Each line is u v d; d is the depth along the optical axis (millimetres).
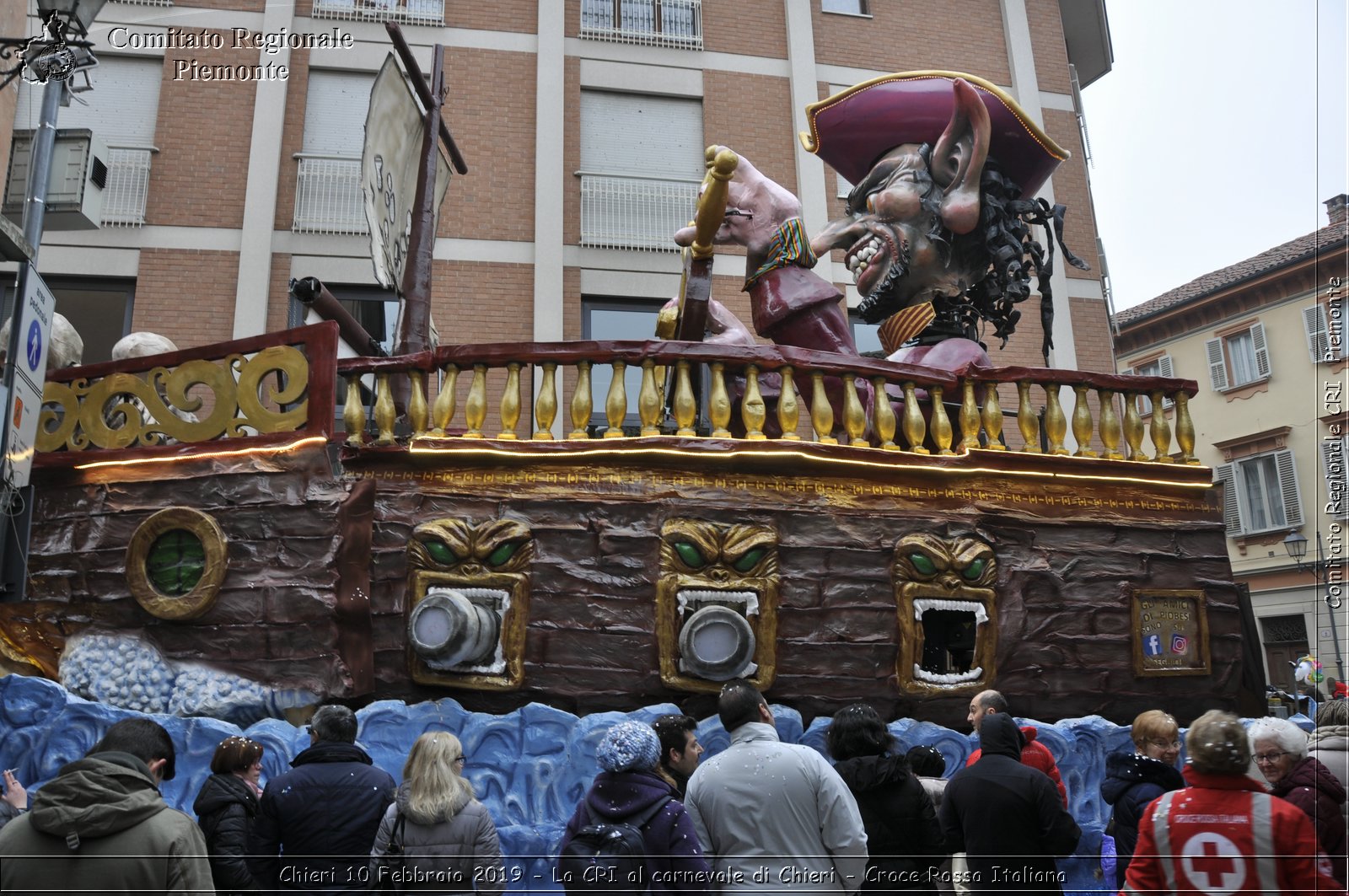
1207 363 26531
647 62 17000
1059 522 7918
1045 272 10445
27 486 6340
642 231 16234
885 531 7500
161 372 7586
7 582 6098
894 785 4508
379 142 8984
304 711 6633
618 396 7434
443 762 4336
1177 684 7930
